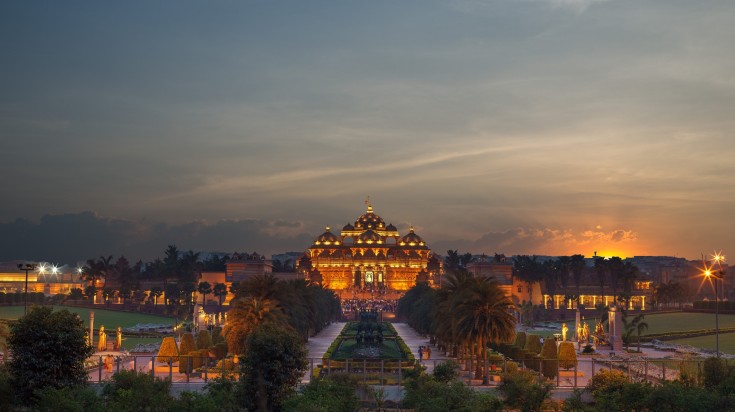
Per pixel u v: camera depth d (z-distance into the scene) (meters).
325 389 78.12
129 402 72.31
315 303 168.38
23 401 76.50
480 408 77.62
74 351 78.75
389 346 149.50
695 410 74.69
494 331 106.62
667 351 152.12
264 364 77.25
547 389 82.31
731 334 179.88
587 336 165.62
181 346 121.75
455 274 133.88
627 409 78.19
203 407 71.06
